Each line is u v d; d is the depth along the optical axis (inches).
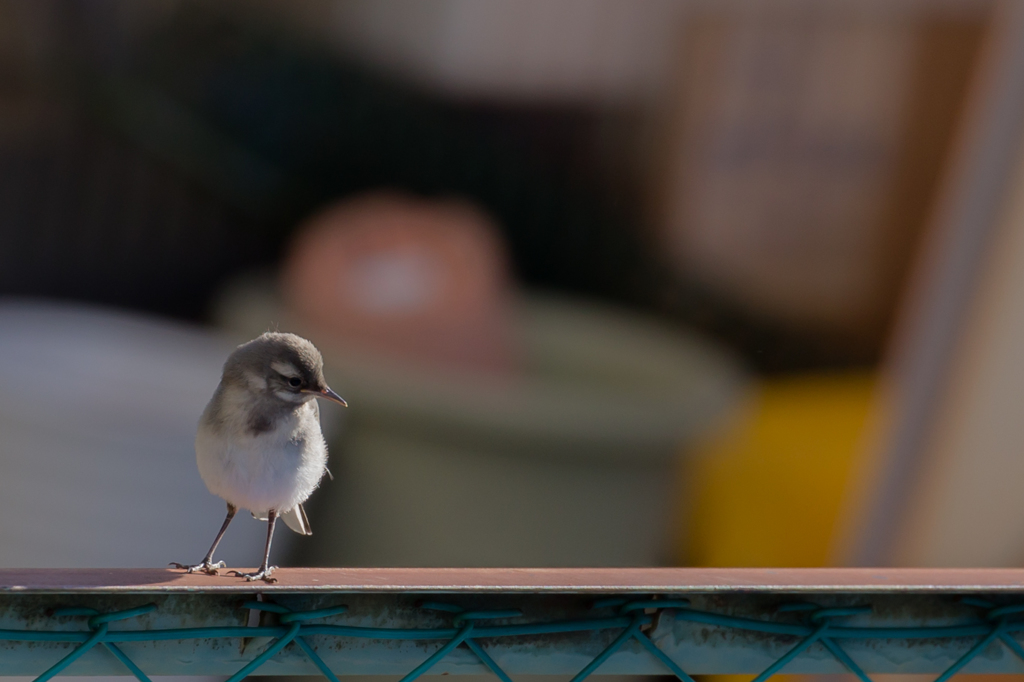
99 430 322.7
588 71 631.8
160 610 184.4
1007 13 270.2
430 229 456.1
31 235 634.2
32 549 315.6
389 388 335.6
